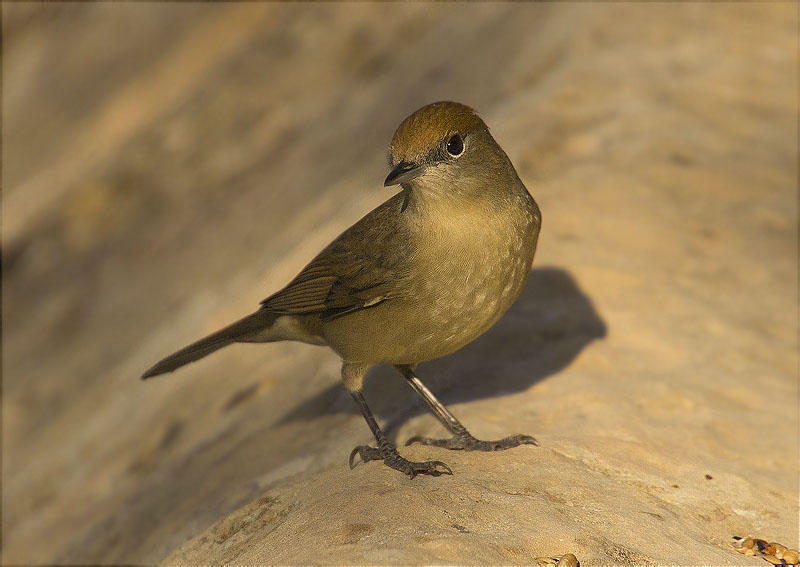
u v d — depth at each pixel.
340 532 6.48
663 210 13.48
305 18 29.17
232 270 19.05
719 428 9.00
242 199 22.94
